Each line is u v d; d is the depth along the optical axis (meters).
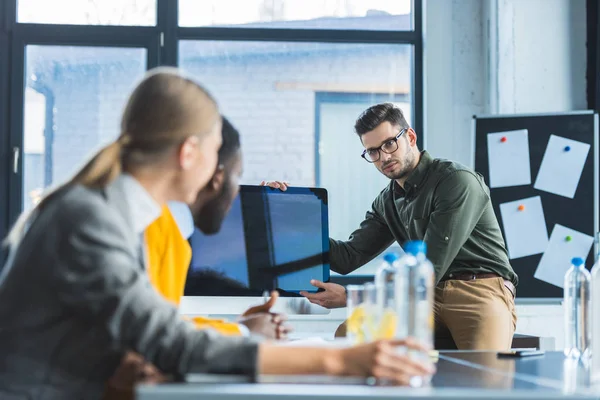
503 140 4.21
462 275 3.18
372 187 4.42
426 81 4.36
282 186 2.66
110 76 4.38
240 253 2.61
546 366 1.65
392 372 1.24
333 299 2.60
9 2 4.33
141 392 1.11
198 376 1.24
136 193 1.34
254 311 1.96
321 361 1.25
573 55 4.35
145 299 1.23
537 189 4.18
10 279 1.28
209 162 1.38
